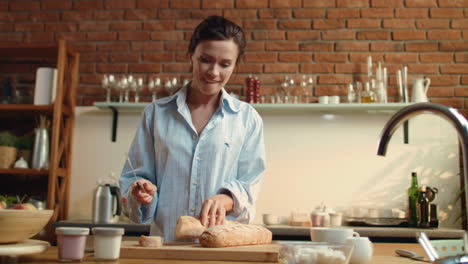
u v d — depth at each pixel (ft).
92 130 11.71
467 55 11.69
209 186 5.49
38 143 10.77
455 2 11.90
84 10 12.50
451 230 8.75
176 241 5.15
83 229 3.28
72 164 11.58
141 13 12.39
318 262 2.94
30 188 11.52
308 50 11.92
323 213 9.99
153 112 5.85
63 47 10.76
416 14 11.89
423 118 11.21
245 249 3.81
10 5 12.59
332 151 11.25
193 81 5.80
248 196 5.55
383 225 9.86
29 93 11.92
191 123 5.62
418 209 9.72
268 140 11.38
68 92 11.39
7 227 3.14
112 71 12.19
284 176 11.21
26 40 12.46
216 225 4.52
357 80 11.73
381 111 11.31
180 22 12.30
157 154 5.71
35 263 3.14
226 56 5.28
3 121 11.86
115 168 11.54
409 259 3.81
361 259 3.34
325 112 11.39
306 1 12.12
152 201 5.43
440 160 11.05
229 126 5.73
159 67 12.13
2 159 10.53
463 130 2.91
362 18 11.97
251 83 11.25
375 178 11.09
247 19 12.15
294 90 11.75
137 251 3.77
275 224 10.29
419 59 11.73
